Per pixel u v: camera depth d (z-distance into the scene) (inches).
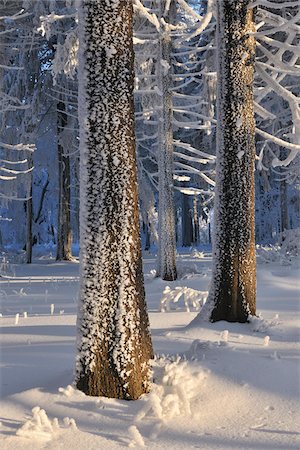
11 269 870.4
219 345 225.9
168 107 589.6
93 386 172.7
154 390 174.6
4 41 752.3
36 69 884.0
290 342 241.4
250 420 156.3
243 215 287.0
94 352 174.1
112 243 178.5
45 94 906.1
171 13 612.1
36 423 148.8
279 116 769.6
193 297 374.3
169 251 584.4
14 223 1531.7
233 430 149.4
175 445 139.6
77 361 176.4
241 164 288.8
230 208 287.9
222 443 140.6
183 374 182.9
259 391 175.8
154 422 155.3
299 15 283.1
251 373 189.2
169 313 353.7
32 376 199.9
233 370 191.5
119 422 155.3
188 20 771.4
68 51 495.8
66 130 932.0
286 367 196.4
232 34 291.4
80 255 181.8
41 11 700.7
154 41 542.9
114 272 177.5
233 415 160.7
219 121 295.0
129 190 181.8
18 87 852.6
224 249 287.0
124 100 182.2
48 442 141.4
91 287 176.9
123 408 165.8
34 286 619.8
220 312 285.0
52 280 685.3
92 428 150.7
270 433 146.1
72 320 331.9
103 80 180.4
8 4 700.7
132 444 139.5
